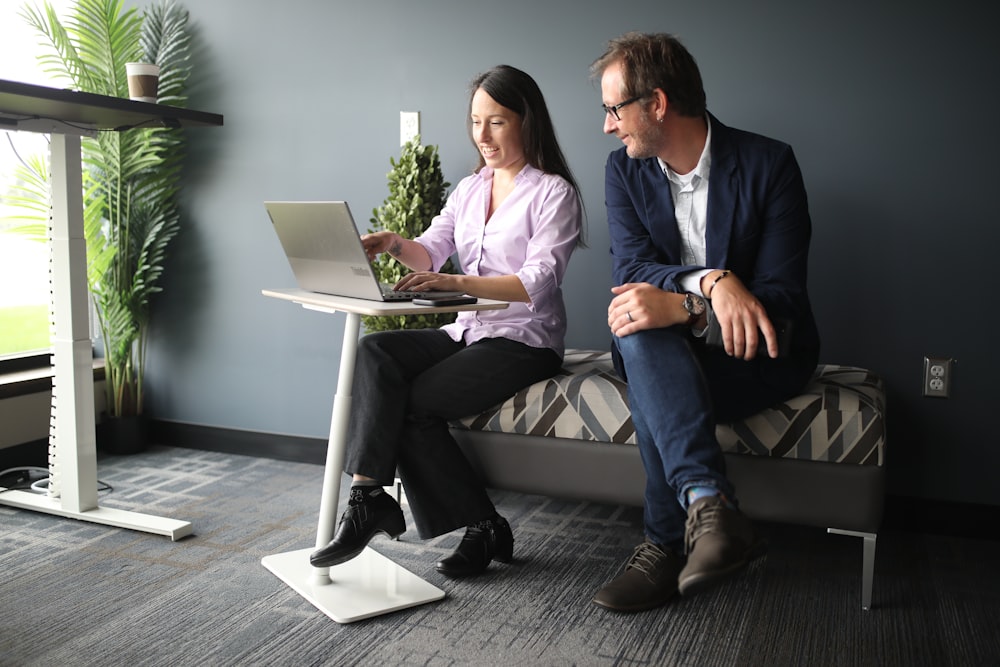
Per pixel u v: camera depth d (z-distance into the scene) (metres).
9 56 3.19
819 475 1.98
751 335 1.85
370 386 2.05
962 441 2.48
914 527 2.53
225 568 2.18
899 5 2.42
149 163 3.13
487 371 2.15
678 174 2.11
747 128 2.60
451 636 1.83
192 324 3.35
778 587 2.10
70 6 3.13
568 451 2.16
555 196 2.29
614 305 1.90
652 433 1.78
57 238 2.41
